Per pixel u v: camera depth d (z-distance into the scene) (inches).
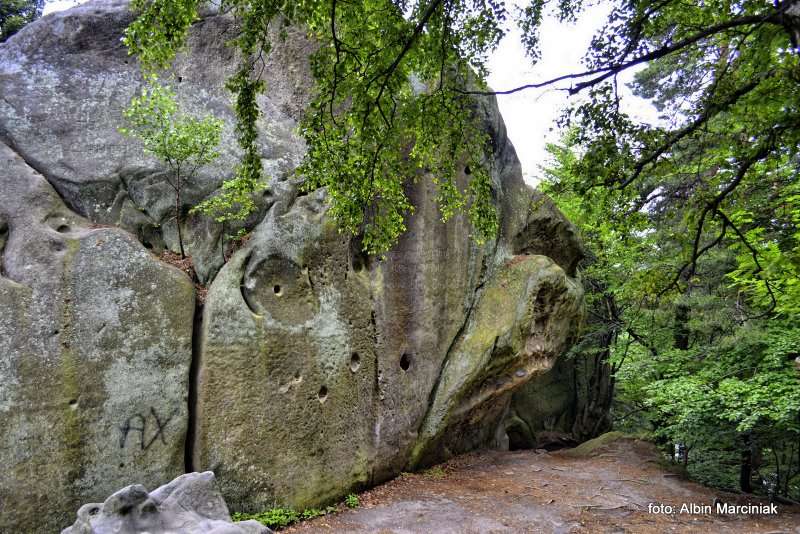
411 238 451.2
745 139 330.6
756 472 585.6
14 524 251.6
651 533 343.6
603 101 284.2
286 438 339.6
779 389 382.9
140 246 321.4
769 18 203.6
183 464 304.0
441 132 296.7
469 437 548.7
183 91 387.2
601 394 789.9
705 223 399.9
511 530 337.7
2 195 303.7
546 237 572.1
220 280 336.5
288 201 379.2
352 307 396.8
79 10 376.2
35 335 274.5
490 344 469.1
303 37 432.5
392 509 362.9
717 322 502.9
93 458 277.4
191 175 366.3
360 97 246.8
